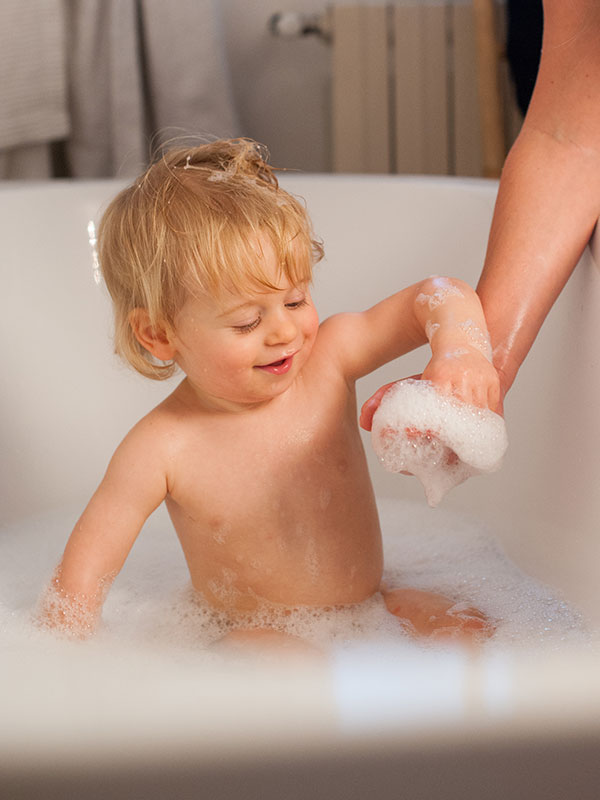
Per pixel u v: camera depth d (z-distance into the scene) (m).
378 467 1.21
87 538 0.80
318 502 0.83
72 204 1.26
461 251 1.19
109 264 0.81
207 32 1.93
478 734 0.33
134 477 0.81
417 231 1.23
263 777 0.34
